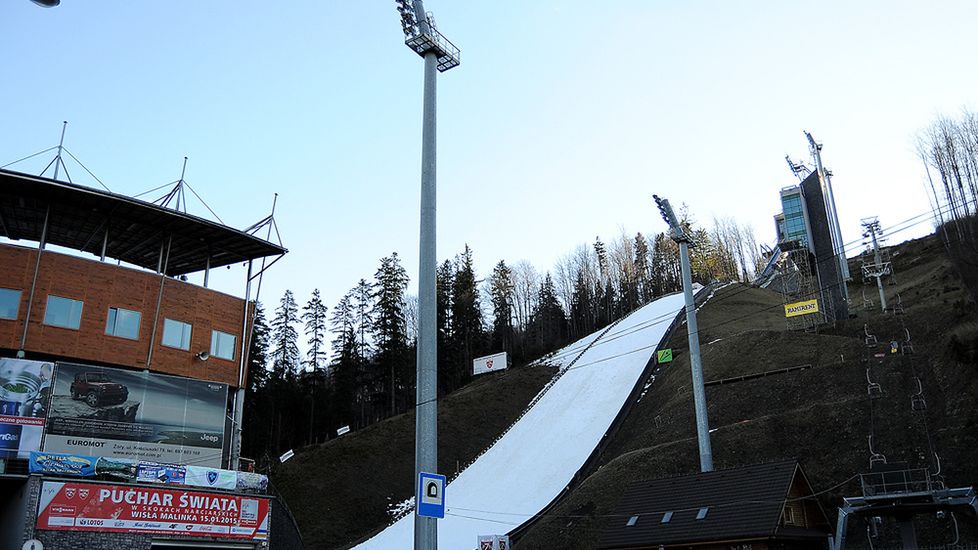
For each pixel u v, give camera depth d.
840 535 29.70
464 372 113.31
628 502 35.91
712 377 63.44
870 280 107.00
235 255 45.12
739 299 104.88
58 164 35.81
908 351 51.44
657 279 152.62
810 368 56.66
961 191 83.44
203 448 38.69
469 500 62.53
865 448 42.50
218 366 41.53
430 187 15.73
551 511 51.41
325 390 102.00
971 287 59.41
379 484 69.12
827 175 79.38
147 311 38.88
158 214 39.09
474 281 124.06
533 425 77.44
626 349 92.25
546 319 140.88
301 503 64.75
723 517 30.84
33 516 28.78
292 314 107.00
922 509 29.39
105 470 31.92
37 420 33.72
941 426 40.88
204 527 33.41
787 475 31.62
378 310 102.25
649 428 61.16
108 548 30.23
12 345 34.28
